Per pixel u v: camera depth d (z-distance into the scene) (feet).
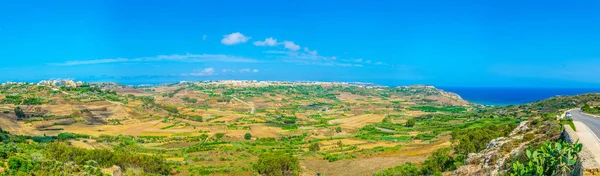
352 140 406.00
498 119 412.77
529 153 63.57
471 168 122.31
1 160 153.89
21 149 191.62
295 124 603.26
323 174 227.61
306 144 400.88
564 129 109.81
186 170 252.21
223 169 247.70
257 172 226.38
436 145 278.26
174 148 382.22
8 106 501.56
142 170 220.43
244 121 620.49
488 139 174.19
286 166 219.00
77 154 216.54
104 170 183.11
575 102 428.15
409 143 341.00
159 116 597.52
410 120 513.04
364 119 650.43
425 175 169.99
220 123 590.96
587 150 69.00
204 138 450.30
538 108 452.76
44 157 172.14
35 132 423.23
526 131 142.82
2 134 332.39
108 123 515.91
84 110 542.57
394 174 180.65
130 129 491.72
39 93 630.33
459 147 183.83
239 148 367.25
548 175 60.39
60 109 530.27
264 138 450.71
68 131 446.60
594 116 198.18
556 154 60.13
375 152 300.81
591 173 56.44
